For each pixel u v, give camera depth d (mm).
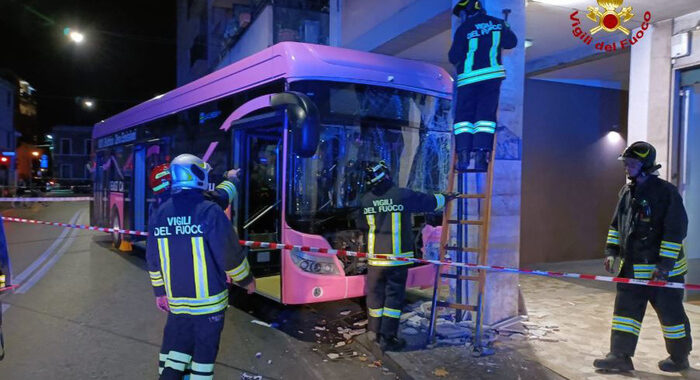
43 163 55938
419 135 6418
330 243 5668
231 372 4629
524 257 9055
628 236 4262
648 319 5848
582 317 5922
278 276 6875
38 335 5625
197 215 3324
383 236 4898
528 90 8961
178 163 3414
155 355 5043
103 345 5316
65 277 8664
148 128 9680
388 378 4488
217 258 3340
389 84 6133
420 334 5367
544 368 4445
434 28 7441
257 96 6109
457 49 5023
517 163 5508
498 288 5465
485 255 4922
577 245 9492
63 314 6434
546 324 5625
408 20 7574
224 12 25656
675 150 6430
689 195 6992
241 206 6641
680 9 6023
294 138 5012
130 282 8281
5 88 39844
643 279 4188
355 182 5898
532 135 9008
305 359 4957
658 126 6512
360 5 9461
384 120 6129
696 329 5488
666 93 6418
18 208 28391
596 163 9578
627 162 4285
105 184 12445
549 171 9172
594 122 9531
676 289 4199
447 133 6668
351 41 9812
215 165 7027
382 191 4930
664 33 6418
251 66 6312
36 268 9477
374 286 4984
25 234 14922
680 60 6262
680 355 4254
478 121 4922
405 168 6301
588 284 7652
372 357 4977
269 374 4586
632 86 6844
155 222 3422
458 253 5531
